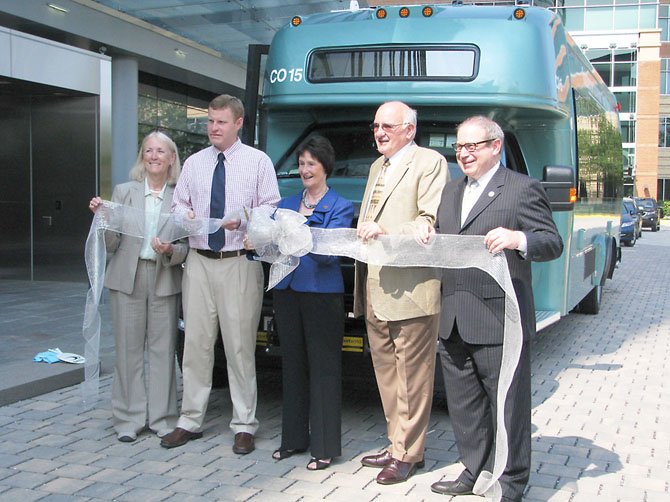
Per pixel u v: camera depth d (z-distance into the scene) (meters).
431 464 4.86
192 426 5.16
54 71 11.45
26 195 12.79
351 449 5.12
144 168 5.20
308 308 4.71
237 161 4.97
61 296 11.14
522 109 6.38
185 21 11.53
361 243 4.41
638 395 6.66
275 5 10.63
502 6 6.70
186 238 5.10
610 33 50.47
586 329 10.12
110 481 4.47
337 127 6.86
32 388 6.16
